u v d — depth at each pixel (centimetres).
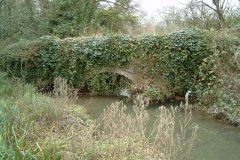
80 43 1277
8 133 448
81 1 1731
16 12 1152
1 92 790
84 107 904
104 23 1856
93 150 463
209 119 834
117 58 1220
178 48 1096
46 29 1524
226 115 812
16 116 531
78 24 1695
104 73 1251
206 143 651
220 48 955
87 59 1269
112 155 473
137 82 1164
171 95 1100
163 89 1095
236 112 791
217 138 683
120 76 1239
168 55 1118
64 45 1295
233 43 923
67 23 1688
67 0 1708
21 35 1223
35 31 1316
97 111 915
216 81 936
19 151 377
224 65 926
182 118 839
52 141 459
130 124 504
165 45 1121
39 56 1305
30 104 662
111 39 1230
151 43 1148
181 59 1095
